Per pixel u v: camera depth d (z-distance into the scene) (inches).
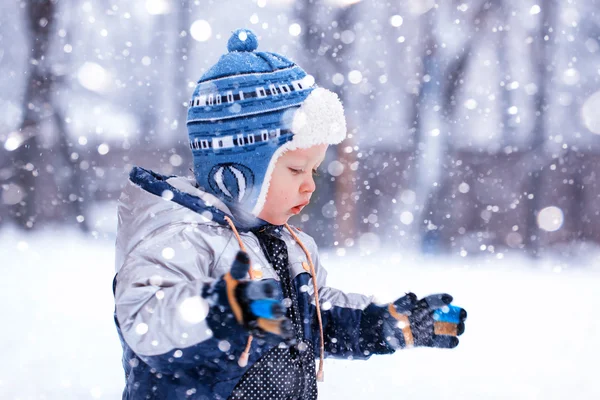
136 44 634.8
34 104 598.9
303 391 113.0
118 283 100.3
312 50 596.7
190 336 90.5
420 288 370.9
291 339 89.1
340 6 596.7
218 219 110.6
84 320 282.5
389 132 617.0
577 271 481.4
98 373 212.5
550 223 572.1
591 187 606.5
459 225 601.3
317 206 563.8
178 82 646.5
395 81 621.0
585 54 636.7
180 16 635.5
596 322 307.0
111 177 629.3
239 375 106.0
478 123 629.6
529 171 614.2
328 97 116.1
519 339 275.6
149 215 108.7
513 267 491.2
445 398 201.5
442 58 629.0
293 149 114.0
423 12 627.8
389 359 242.7
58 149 611.5
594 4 634.8
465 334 284.2
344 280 385.4
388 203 599.5
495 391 209.8
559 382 219.8
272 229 120.7
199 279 93.8
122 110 640.4
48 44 599.5
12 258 452.4
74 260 451.8
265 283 86.4
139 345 93.2
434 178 609.6
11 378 205.3
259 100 114.0
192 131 118.5
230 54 119.4
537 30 639.1
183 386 104.4
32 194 604.4
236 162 114.4
